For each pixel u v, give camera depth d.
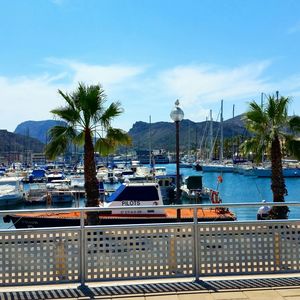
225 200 42.88
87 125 15.84
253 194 46.88
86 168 15.98
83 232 5.93
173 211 19.30
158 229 6.07
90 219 15.86
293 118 15.56
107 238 5.98
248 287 5.82
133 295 5.54
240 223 6.18
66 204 40.31
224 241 6.17
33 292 5.68
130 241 6.02
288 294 5.54
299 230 6.35
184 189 40.28
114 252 5.98
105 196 37.69
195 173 78.06
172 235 6.09
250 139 16.34
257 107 15.64
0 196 40.09
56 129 15.80
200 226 6.14
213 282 6.01
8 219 19.89
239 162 84.31
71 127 15.77
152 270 6.04
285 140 15.62
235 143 100.44
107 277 5.96
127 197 20.05
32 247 5.85
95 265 5.95
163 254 6.06
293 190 50.62
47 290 5.75
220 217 17.88
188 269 6.11
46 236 5.88
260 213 17.30
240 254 6.19
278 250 6.29
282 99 15.48
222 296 5.47
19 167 94.50
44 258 5.86
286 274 6.27
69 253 5.92
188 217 18.00
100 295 5.54
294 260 6.32
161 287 5.82
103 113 15.88
